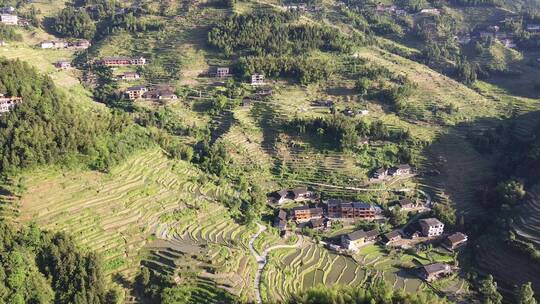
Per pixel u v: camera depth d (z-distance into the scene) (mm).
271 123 170125
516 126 177625
